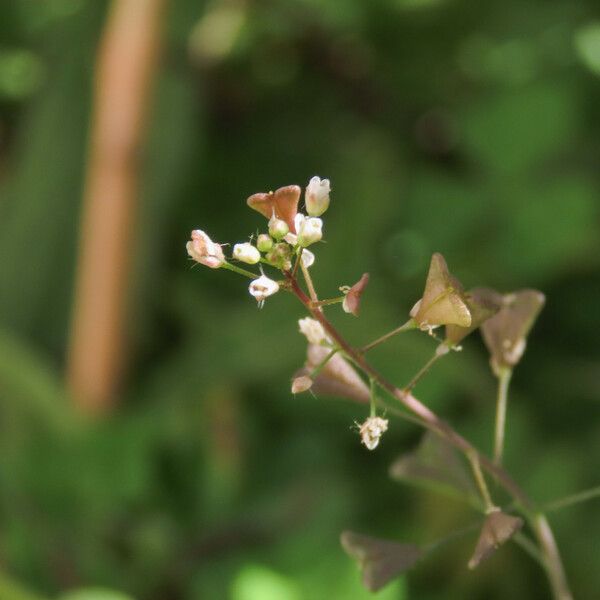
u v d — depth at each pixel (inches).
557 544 16.1
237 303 19.3
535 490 16.3
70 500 16.8
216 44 20.9
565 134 19.0
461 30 20.5
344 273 18.2
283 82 21.7
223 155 20.9
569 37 20.0
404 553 10.9
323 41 21.5
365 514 16.7
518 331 11.3
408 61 21.0
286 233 10.3
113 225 17.4
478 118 19.4
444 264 10.4
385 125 21.4
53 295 18.6
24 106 20.6
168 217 18.3
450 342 10.7
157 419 17.3
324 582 15.6
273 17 21.2
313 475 17.0
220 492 16.9
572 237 18.2
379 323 17.3
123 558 16.3
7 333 18.3
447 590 16.1
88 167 17.9
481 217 19.0
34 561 16.2
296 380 10.6
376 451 17.4
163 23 17.4
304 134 21.1
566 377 18.2
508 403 17.5
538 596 16.3
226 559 16.1
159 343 19.1
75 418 17.2
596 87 19.7
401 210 19.4
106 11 19.1
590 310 18.8
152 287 18.3
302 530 16.2
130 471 16.8
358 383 11.0
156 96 18.3
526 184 18.9
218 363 17.7
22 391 17.1
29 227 18.7
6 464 16.9
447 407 17.7
